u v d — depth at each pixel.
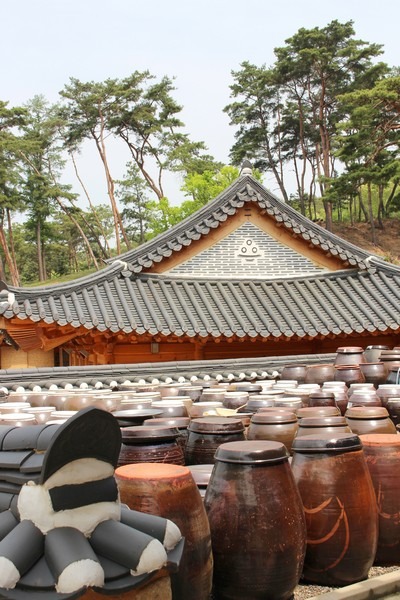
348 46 51.88
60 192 59.22
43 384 10.72
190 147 53.78
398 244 59.19
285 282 17.89
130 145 56.06
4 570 2.30
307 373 8.97
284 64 53.53
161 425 4.39
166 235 17.20
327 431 4.37
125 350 15.90
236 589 3.37
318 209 70.62
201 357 16.41
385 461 4.19
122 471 3.28
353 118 40.16
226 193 17.98
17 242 67.88
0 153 54.06
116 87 51.84
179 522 3.10
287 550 3.37
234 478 3.43
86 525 2.53
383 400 6.37
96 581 2.38
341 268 18.50
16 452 2.67
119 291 15.73
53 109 57.62
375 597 3.72
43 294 14.43
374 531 3.84
